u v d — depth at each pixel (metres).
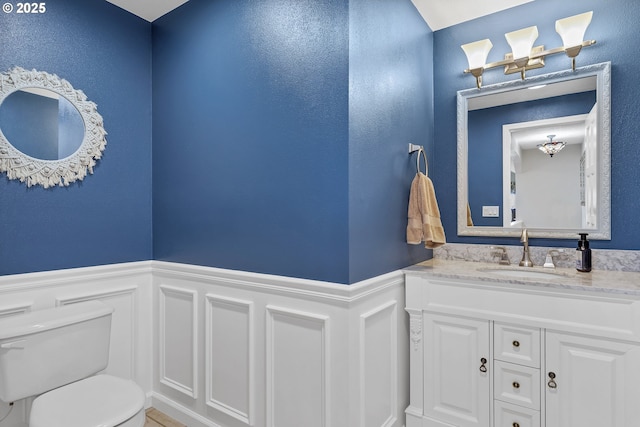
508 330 1.66
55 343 1.58
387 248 1.79
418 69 2.16
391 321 1.81
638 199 1.79
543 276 1.80
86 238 2.01
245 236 1.80
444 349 1.82
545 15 2.04
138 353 2.21
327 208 1.52
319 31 1.55
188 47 2.09
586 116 1.91
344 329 1.46
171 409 2.12
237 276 1.80
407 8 2.02
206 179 1.99
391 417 1.80
